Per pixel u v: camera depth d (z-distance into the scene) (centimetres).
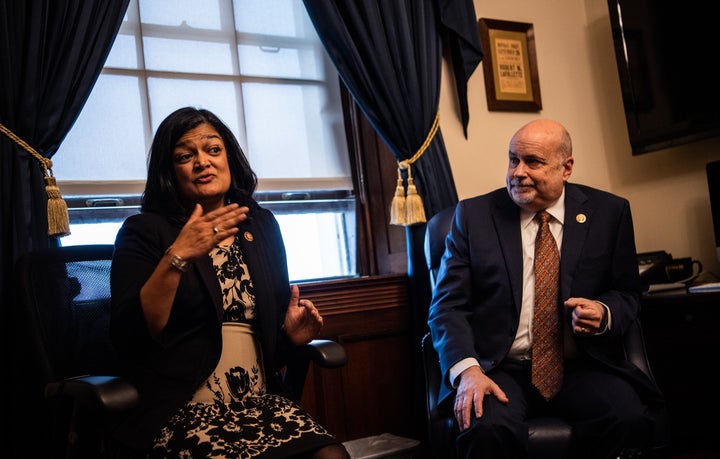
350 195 308
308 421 162
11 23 217
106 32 234
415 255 281
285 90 296
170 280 149
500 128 326
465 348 199
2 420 197
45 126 218
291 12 300
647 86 317
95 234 255
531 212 222
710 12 288
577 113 351
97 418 150
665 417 194
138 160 262
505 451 176
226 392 164
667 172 333
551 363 204
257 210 194
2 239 207
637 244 349
